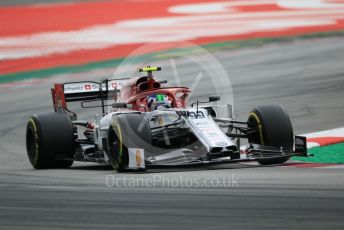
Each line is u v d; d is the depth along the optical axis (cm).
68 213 2684
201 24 10575
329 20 10562
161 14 11394
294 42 9356
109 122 3881
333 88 6744
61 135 4153
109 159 3781
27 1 13125
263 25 10419
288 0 12212
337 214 2488
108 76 7938
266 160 3809
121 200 2875
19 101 7206
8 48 9506
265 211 2577
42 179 3634
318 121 5412
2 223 2566
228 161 3428
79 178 3569
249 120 3831
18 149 5159
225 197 2842
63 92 4366
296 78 7362
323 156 4056
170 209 2672
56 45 9400
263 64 8219
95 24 10588
